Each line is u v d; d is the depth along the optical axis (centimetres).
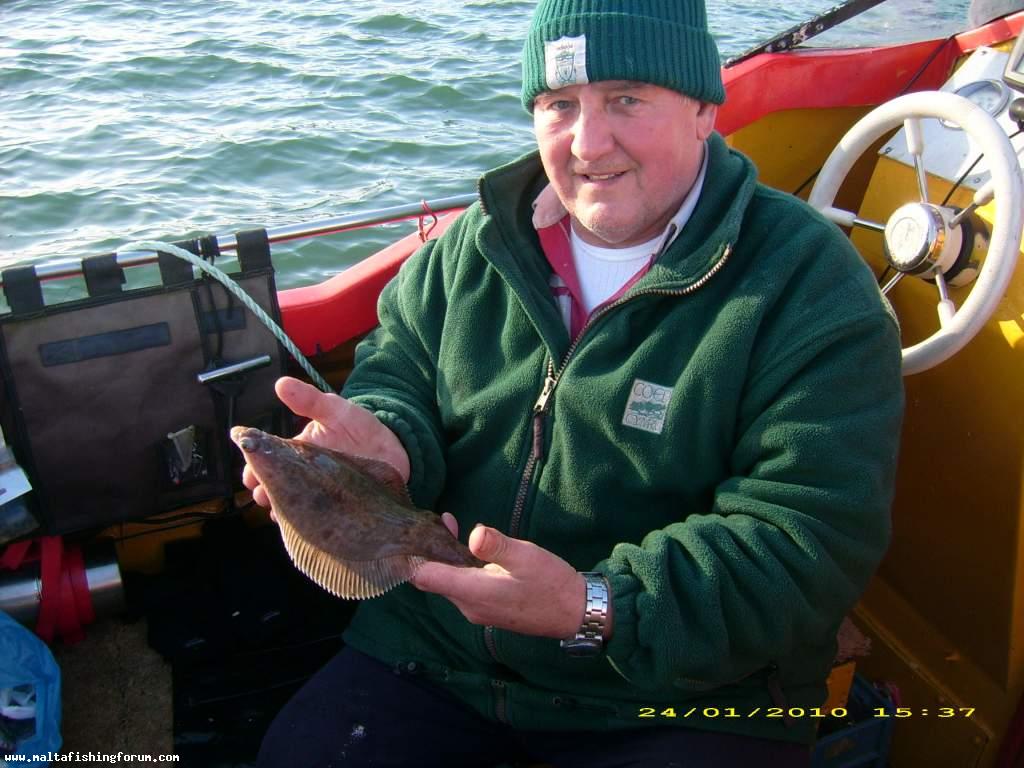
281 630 273
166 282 264
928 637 262
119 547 291
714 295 198
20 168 689
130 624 280
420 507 228
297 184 673
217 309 268
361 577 179
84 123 768
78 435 262
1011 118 254
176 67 896
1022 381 224
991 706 244
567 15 188
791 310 190
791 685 204
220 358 271
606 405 201
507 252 217
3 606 259
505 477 221
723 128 325
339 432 213
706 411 193
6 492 250
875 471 185
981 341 235
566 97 198
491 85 832
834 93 329
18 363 251
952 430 247
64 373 256
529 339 219
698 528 187
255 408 279
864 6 328
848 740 237
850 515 184
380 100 805
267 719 256
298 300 300
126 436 267
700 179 211
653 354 199
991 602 240
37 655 238
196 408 271
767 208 203
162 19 1055
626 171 198
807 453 184
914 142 257
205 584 282
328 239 595
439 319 240
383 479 199
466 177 675
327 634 278
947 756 253
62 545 270
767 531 184
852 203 350
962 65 294
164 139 738
